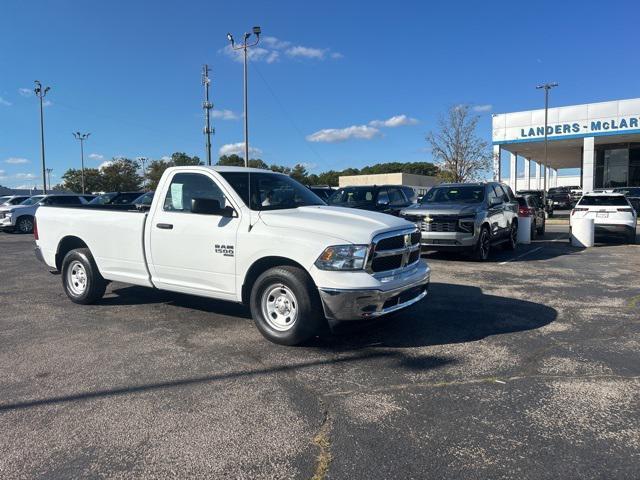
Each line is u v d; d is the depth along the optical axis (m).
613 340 5.42
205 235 5.66
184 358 4.93
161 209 6.15
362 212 5.73
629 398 3.95
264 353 5.06
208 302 7.34
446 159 43.47
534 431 3.44
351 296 4.73
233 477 2.94
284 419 3.64
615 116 33.03
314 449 3.23
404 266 5.36
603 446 3.23
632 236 14.86
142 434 3.44
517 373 4.47
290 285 5.03
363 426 3.53
